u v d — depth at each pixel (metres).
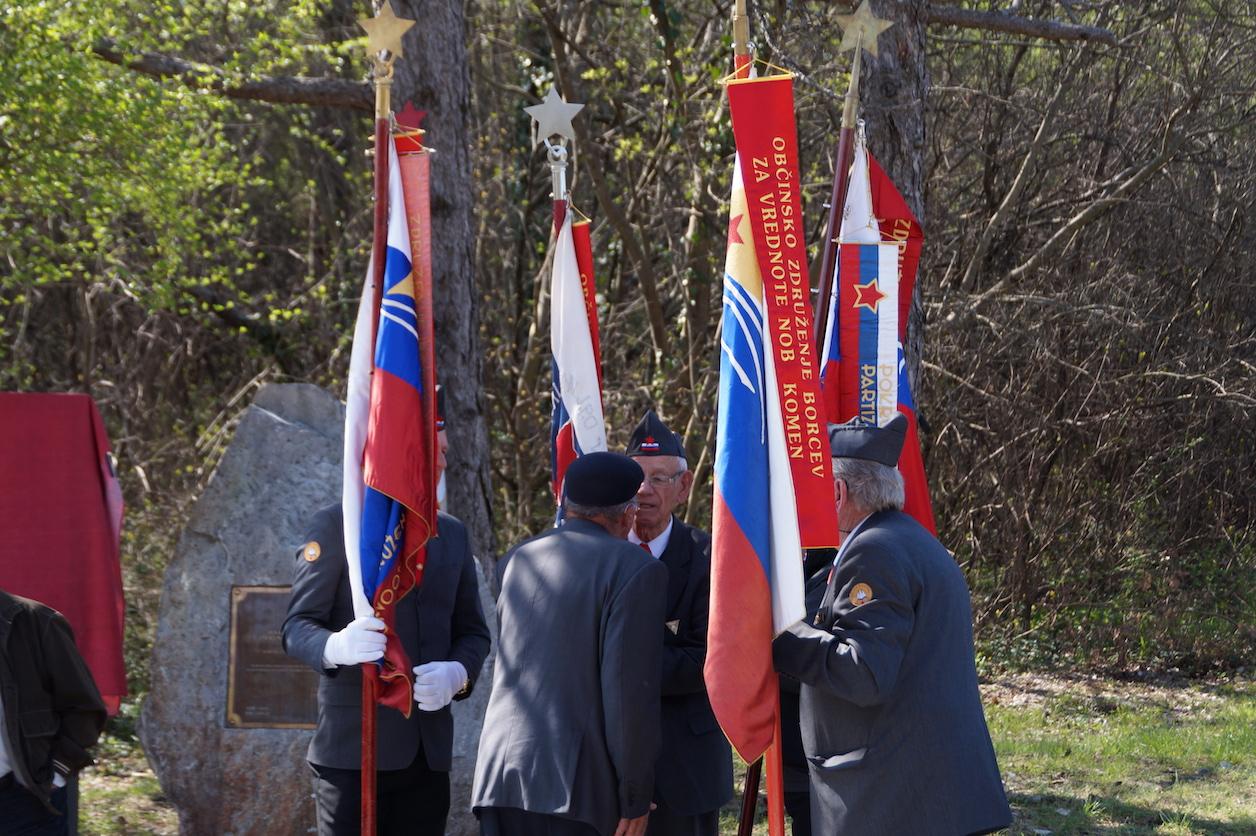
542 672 3.91
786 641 3.66
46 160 8.99
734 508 3.71
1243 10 13.57
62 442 6.21
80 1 9.07
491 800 3.88
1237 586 12.79
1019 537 12.43
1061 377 12.97
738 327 3.79
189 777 6.06
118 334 16.70
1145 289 13.43
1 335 14.34
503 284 15.86
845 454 3.82
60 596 6.13
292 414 6.53
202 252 13.70
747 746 3.66
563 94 13.90
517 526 14.61
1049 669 11.52
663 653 4.33
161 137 9.91
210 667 6.15
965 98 13.84
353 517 4.11
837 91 11.30
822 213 13.05
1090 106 13.94
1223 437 13.24
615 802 3.84
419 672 4.31
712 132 12.42
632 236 13.30
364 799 4.06
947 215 13.95
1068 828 6.75
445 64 8.59
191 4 11.19
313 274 16.83
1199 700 10.48
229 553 6.25
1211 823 6.88
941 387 12.70
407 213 4.11
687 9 13.72
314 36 13.76
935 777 3.54
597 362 5.18
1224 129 13.25
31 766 3.81
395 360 4.03
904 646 3.55
